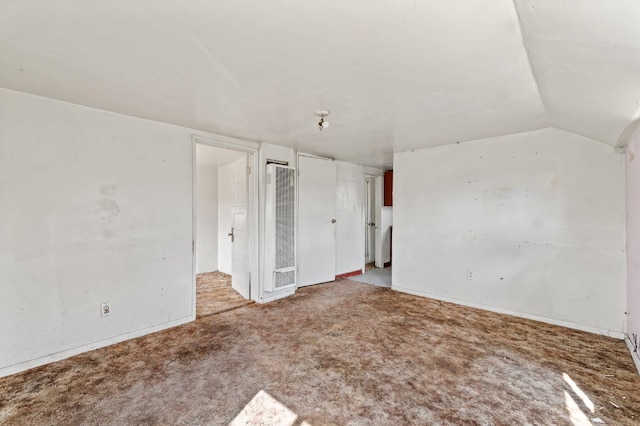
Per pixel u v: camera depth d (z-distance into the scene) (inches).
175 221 114.0
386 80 73.7
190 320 118.1
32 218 83.4
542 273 117.9
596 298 106.6
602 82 60.3
